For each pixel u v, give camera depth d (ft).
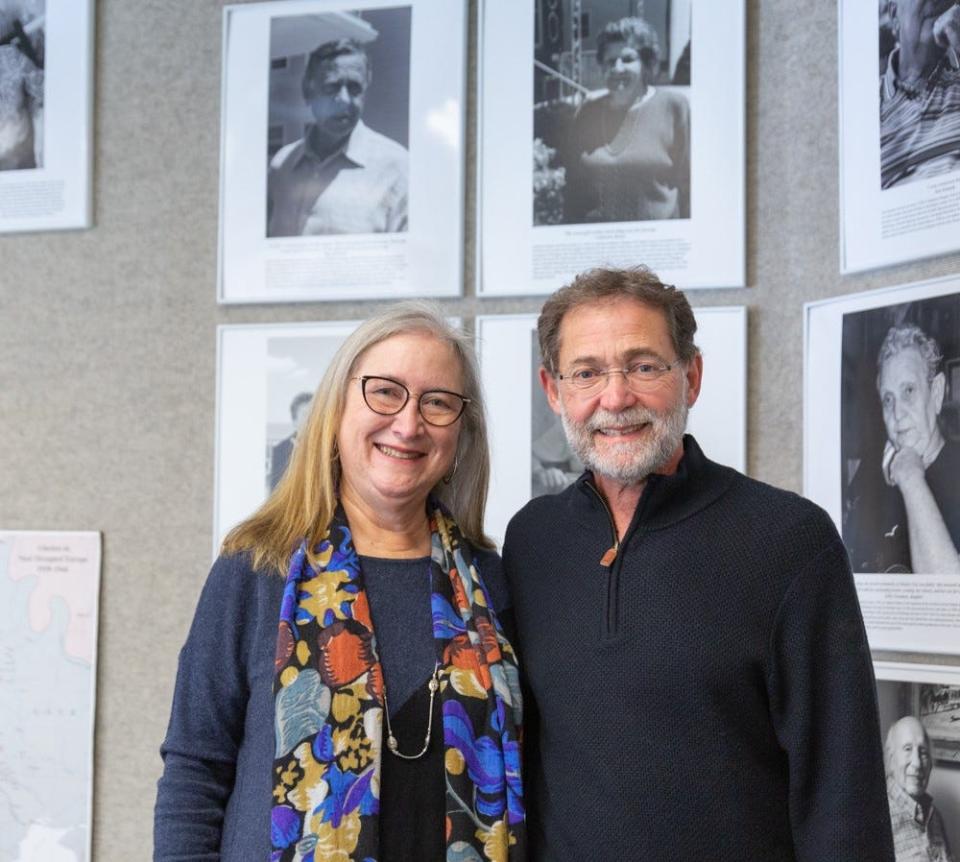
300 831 3.76
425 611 4.33
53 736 7.11
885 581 5.73
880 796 3.76
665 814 3.77
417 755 4.01
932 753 5.56
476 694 4.14
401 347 4.30
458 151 6.78
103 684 7.11
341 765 3.86
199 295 7.16
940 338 5.56
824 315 6.06
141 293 7.23
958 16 5.51
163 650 7.04
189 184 7.20
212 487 7.06
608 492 4.30
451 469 4.77
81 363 7.29
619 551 4.10
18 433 7.29
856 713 3.79
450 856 3.87
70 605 7.16
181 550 7.07
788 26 6.35
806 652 3.84
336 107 6.96
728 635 3.87
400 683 4.11
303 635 4.04
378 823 3.84
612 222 6.53
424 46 6.87
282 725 3.89
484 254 6.73
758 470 6.32
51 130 7.29
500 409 6.67
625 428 4.10
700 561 3.98
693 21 6.48
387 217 6.87
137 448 7.18
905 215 5.68
